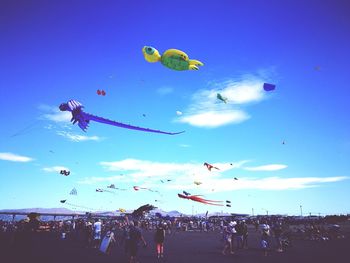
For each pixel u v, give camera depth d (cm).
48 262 1284
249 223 6397
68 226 4650
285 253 1723
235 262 1365
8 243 2000
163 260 1445
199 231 5391
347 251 1784
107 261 1373
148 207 1202
